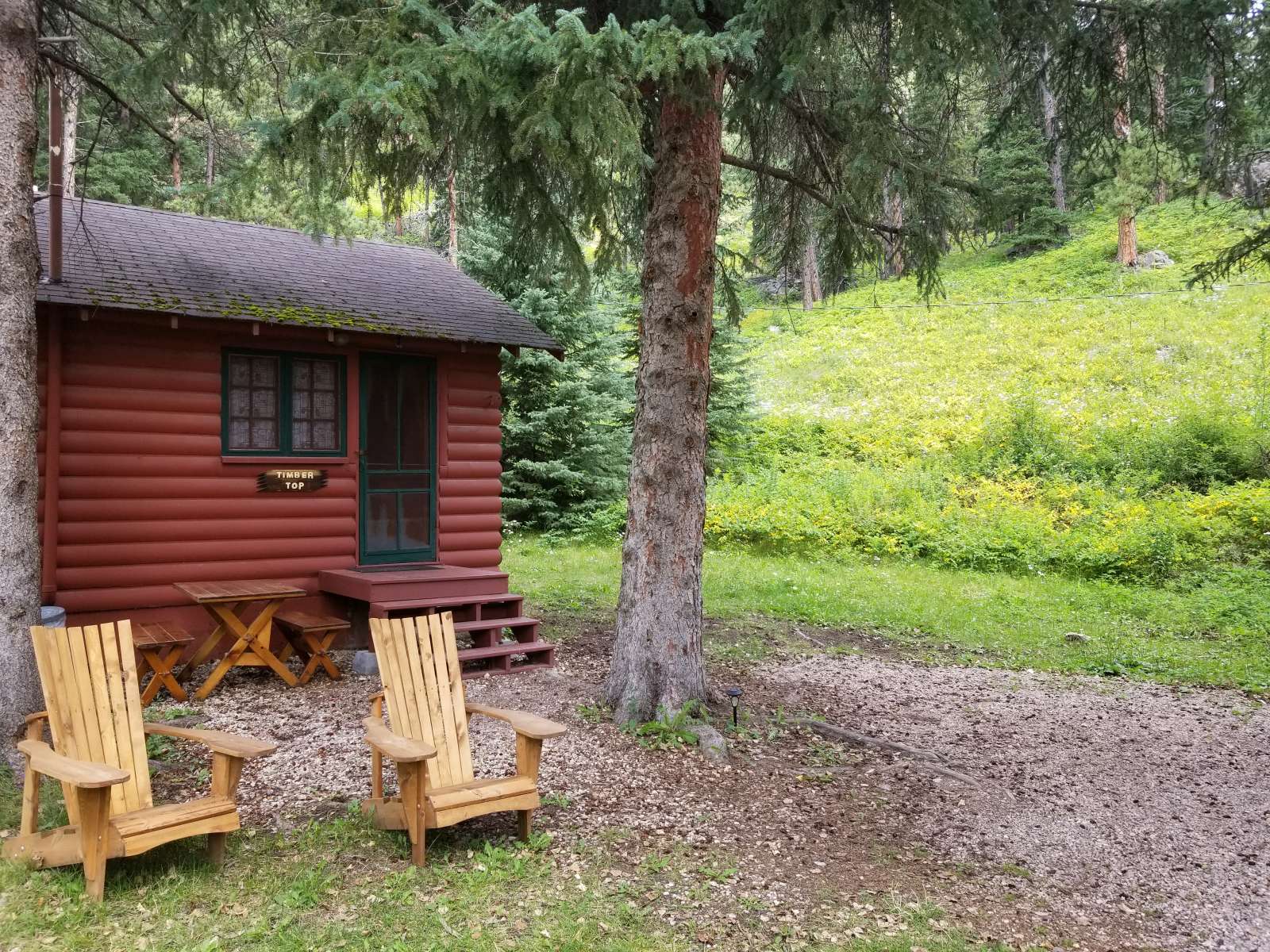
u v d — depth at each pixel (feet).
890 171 25.39
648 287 22.25
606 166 19.10
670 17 16.98
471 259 52.85
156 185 59.62
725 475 63.10
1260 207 30.01
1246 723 24.59
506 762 18.60
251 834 14.67
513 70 16.58
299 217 19.86
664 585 21.70
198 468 26.45
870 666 29.86
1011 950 12.48
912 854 15.72
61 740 13.07
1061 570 45.78
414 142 19.79
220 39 21.04
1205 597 39.50
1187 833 17.20
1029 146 98.37
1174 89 25.11
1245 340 70.59
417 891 13.01
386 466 30.25
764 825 16.42
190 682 24.34
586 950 11.70
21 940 11.13
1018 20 22.58
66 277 23.94
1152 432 58.95
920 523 51.49
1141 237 98.99
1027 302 91.50
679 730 20.45
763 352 94.07
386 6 17.22
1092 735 23.30
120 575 25.14
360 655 25.79
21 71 18.04
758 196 29.66
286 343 28.02
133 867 13.24
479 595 27.55
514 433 54.60
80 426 24.58
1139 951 12.84
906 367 81.51
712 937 12.32
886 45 20.99
